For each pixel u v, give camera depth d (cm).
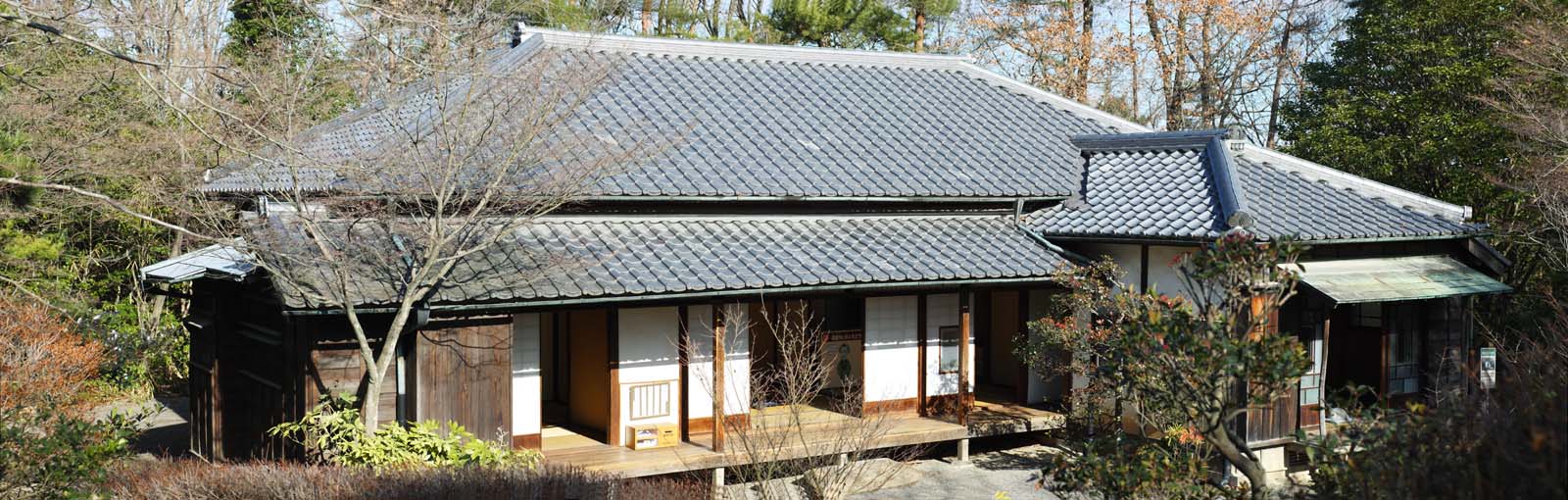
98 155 1505
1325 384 1295
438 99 973
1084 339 1151
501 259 1046
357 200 983
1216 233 1129
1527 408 464
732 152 1279
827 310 1359
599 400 1203
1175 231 1171
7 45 1390
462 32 1063
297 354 999
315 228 934
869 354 1273
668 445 1149
